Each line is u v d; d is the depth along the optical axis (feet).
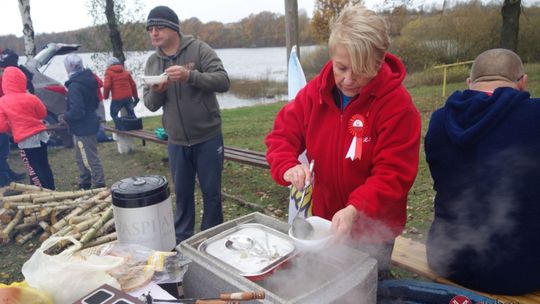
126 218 5.03
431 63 41.65
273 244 4.50
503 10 30.17
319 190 6.14
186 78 8.68
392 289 5.66
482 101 4.97
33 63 24.38
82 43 31.35
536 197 4.95
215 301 3.56
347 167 5.44
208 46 9.59
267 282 4.02
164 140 17.70
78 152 15.40
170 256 4.42
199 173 9.80
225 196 14.34
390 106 4.99
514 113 4.85
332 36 4.69
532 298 5.38
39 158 14.24
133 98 22.76
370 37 4.39
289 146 5.85
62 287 3.87
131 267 4.29
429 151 5.69
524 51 39.40
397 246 7.27
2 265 10.48
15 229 11.71
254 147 20.95
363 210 4.67
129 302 3.52
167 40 9.12
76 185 17.11
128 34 31.22
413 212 11.99
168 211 5.37
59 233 9.81
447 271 6.00
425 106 27.94
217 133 9.70
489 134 4.97
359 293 3.75
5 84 13.67
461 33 41.06
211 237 4.63
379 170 4.95
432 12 42.47
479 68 5.53
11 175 17.97
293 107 6.02
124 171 18.83
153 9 9.02
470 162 5.21
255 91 54.95
